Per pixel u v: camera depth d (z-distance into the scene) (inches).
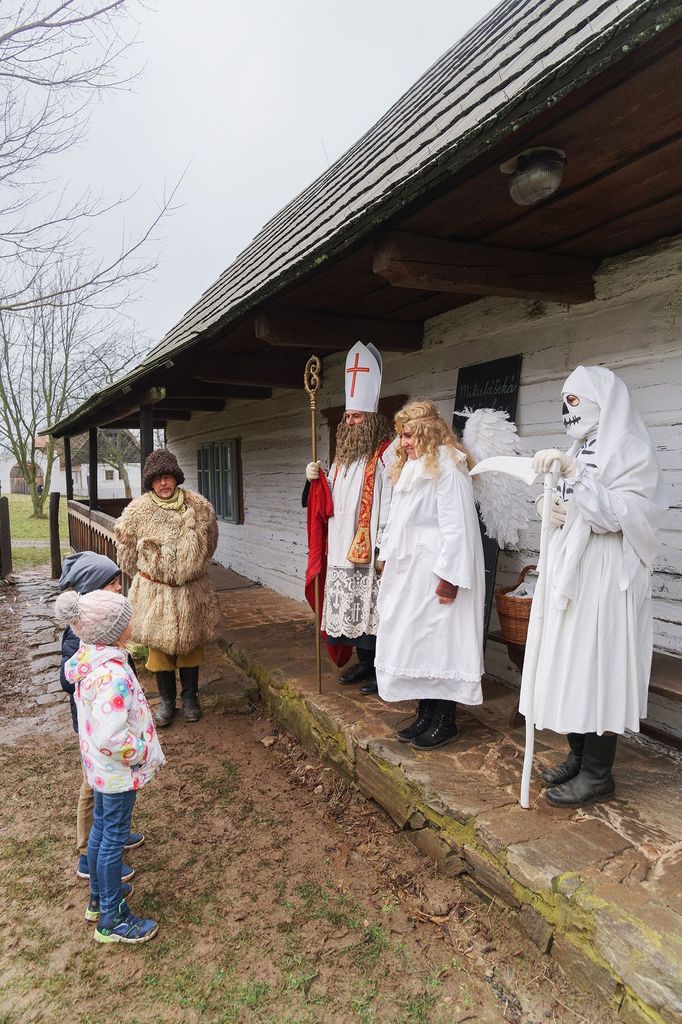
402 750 129.1
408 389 201.9
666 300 123.1
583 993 83.6
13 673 229.8
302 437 283.6
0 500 422.6
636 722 98.1
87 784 114.0
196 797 142.5
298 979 91.7
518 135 84.4
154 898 110.0
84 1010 88.0
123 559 167.8
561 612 97.3
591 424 102.7
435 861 113.3
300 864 118.3
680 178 96.4
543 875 89.3
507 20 216.4
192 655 175.9
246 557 357.7
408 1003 86.7
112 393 229.9
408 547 123.0
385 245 116.1
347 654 173.6
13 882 115.3
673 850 93.7
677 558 123.8
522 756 125.3
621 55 66.9
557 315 146.6
